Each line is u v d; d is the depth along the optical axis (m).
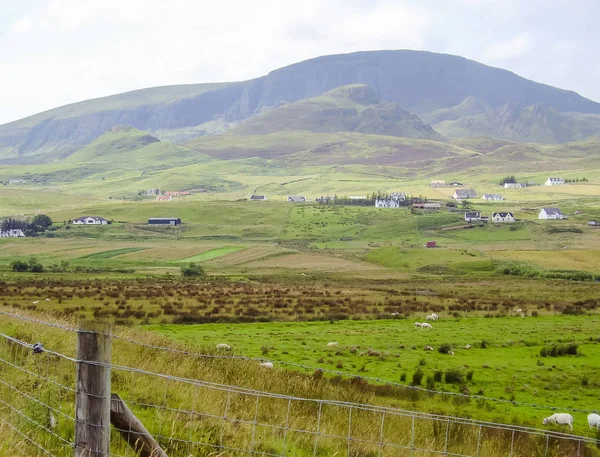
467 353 46.94
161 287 105.62
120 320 59.12
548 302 90.69
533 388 36.09
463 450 17.09
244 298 86.62
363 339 51.72
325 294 97.12
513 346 51.50
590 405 32.81
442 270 165.00
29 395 12.61
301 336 52.38
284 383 22.27
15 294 82.94
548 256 184.00
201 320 62.34
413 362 41.47
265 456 12.47
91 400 8.80
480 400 31.06
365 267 176.25
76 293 86.75
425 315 72.19
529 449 19.39
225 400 16.89
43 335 19.95
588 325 65.94
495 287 120.81
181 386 17.05
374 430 17.59
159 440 11.97
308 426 16.20
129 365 18.47
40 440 10.86
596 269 160.25
